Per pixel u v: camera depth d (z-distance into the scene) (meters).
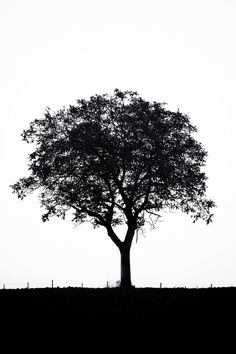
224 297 24.23
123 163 36.22
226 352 15.05
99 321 19.58
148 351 15.20
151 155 36.81
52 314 21.05
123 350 15.31
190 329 17.97
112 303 24.14
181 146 36.97
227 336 16.89
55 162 36.34
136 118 36.56
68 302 24.39
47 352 15.09
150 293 27.94
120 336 17.09
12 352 15.15
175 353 14.95
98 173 37.03
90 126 36.66
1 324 19.05
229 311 20.73
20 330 18.05
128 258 36.47
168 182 36.62
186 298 24.77
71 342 16.30
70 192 37.22
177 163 37.00
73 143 36.00
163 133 36.81
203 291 27.33
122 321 19.55
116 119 37.41
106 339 16.69
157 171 36.06
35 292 28.66
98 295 27.16
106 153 36.84
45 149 37.12
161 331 17.75
